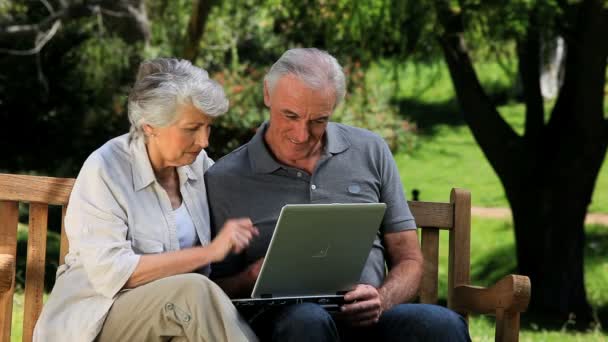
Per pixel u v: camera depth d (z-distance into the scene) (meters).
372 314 3.24
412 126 22.42
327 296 3.21
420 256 3.58
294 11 9.79
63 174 15.19
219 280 3.44
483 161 21.59
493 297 3.33
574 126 10.27
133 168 3.24
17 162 15.48
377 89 19.52
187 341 3.02
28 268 3.45
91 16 12.86
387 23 9.12
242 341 2.93
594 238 15.02
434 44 9.93
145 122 3.18
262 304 3.13
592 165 10.38
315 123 3.43
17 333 5.51
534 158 10.48
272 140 3.54
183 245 3.31
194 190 3.42
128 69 14.77
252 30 15.05
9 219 3.45
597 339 8.27
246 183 3.51
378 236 3.61
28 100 15.09
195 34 10.59
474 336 6.76
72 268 3.17
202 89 3.14
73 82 15.06
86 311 3.07
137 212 3.20
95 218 3.11
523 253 10.77
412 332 3.17
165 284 2.98
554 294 10.61
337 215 3.09
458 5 8.83
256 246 3.48
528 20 9.07
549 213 10.52
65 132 15.45
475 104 10.31
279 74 3.42
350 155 3.61
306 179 3.54
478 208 17.92
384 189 3.64
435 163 21.50
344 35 9.80
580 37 9.95
